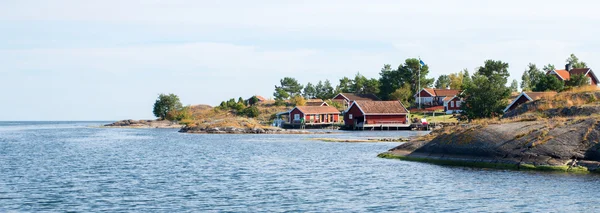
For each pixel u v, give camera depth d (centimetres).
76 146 10081
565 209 3338
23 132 19438
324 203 3669
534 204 3488
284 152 7775
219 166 5959
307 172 5288
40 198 3938
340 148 8369
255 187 4372
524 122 5538
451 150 5622
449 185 4238
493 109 12344
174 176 5106
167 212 3434
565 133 4947
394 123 15875
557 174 4553
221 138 12550
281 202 3722
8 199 3900
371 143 9462
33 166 6166
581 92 7012
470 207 3456
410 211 3381
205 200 3819
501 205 3488
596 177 4362
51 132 19000
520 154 5009
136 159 6981
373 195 3919
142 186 4478
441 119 15988
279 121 17925
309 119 17388
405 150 6388
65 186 4506
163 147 9431
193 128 16400
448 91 19912
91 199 3884
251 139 11850
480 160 5262
